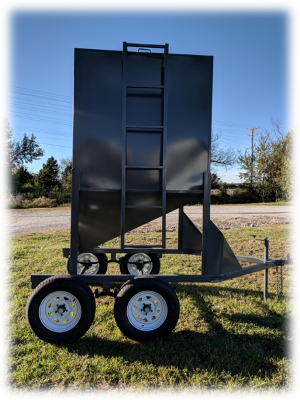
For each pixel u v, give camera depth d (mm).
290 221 12852
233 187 33906
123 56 3305
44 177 30719
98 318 3652
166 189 3506
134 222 3598
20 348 2986
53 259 6348
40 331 3059
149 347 3035
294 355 2941
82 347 3023
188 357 2850
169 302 3176
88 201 3473
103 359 2805
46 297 3111
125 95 3328
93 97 3336
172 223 12656
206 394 2373
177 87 3434
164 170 3438
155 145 3453
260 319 3699
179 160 3496
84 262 4449
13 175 29875
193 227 4613
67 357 2838
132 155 3426
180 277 3463
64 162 32375
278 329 3459
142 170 3471
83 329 3094
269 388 2467
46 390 2408
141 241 8656
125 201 3494
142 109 3406
